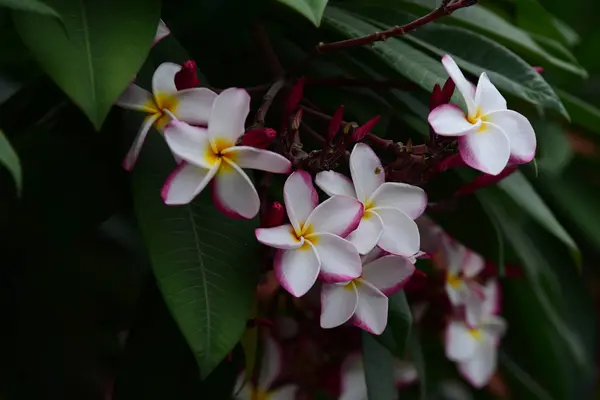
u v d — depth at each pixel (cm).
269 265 78
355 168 74
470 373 99
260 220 75
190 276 72
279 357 87
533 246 112
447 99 75
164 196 70
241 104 71
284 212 75
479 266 97
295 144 75
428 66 80
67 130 84
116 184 85
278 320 87
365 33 83
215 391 81
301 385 90
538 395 110
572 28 139
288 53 92
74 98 69
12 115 86
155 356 82
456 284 96
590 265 132
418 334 96
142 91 73
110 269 94
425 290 95
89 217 85
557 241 121
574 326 118
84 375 89
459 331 97
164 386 81
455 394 110
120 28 72
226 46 89
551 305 110
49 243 86
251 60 91
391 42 83
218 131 71
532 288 105
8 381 87
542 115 93
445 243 95
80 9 72
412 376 99
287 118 75
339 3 90
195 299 72
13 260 87
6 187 83
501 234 97
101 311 92
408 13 86
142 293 83
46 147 83
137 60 71
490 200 98
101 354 91
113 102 69
